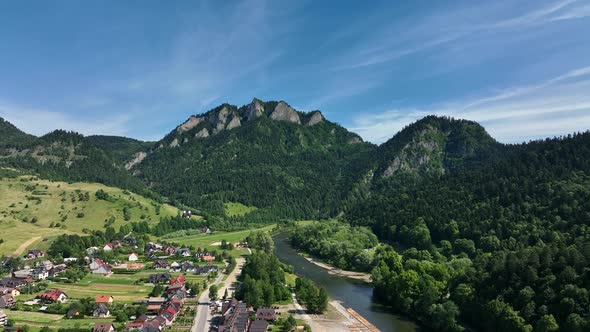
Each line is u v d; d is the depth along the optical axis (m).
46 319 140.50
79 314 144.75
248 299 156.25
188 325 138.62
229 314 138.12
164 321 138.25
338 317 151.62
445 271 165.62
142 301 160.50
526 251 142.50
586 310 107.44
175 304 154.12
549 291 117.44
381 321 147.75
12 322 132.38
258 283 165.50
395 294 162.50
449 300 143.88
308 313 155.25
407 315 154.25
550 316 110.50
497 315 122.50
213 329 134.88
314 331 137.50
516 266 131.62
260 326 132.38
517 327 115.31
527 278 126.50
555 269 124.62
